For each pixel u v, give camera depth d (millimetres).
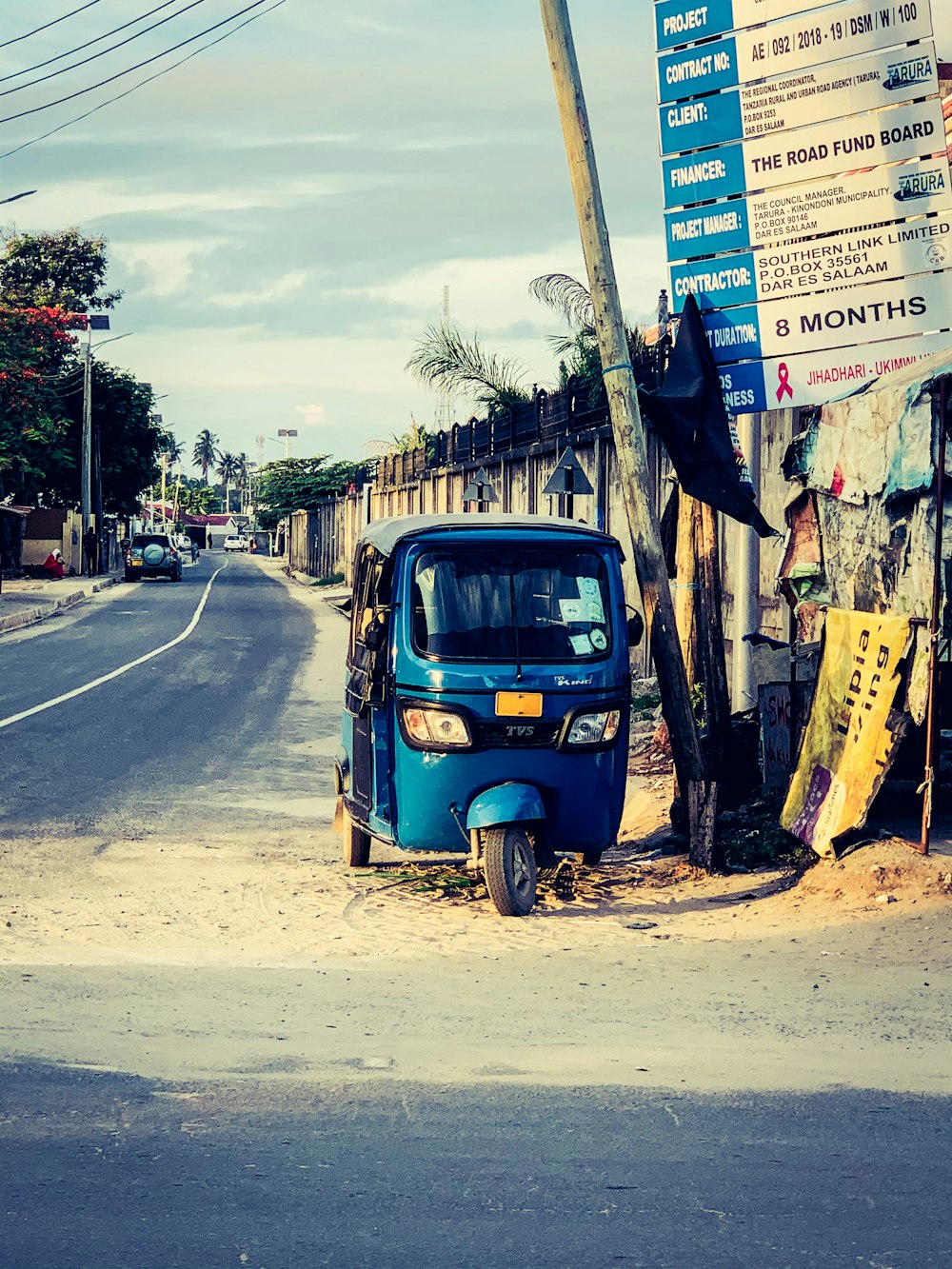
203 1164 4402
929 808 8594
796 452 10820
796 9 10414
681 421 10344
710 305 10875
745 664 12664
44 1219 3980
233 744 17047
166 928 8461
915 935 7590
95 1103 4984
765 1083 5277
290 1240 3852
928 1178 4320
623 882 9773
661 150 11008
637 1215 4031
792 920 8195
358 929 8438
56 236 71438
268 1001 6578
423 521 9750
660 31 10930
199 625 36250
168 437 80125
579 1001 6551
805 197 10531
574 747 8953
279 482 101188
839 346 10531
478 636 9023
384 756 9320
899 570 9312
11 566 61469
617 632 9266
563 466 18172
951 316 10250
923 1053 5672
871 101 10258
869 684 9062
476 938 8156
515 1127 4766
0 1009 6293
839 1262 3732
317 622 38719
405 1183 4262
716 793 9891
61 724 18188
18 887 9578
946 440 8828
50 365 69438
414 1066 5492
